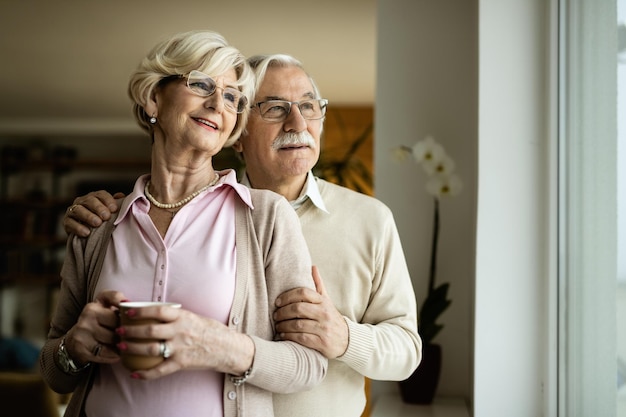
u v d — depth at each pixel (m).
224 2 4.14
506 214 2.10
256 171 1.88
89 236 1.46
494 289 2.10
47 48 5.28
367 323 1.80
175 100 1.38
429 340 2.61
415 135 2.88
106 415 1.32
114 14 4.44
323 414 1.67
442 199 2.84
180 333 1.20
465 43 2.86
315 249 1.80
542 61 2.09
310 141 1.83
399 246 1.85
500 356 2.10
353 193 1.90
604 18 1.68
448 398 2.78
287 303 1.41
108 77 6.22
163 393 1.30
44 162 9.11
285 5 4.16
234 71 1.45
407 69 2.89
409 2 2.89
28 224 9.08
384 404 2.65
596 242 1.75
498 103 2.11
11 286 9.12
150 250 1.38
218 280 1.35
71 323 1.50
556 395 2.04
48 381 1.45
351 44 4.91
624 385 1.54
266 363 1.30
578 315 1.90
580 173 1.88
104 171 9.37
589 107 1.81
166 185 1.43
